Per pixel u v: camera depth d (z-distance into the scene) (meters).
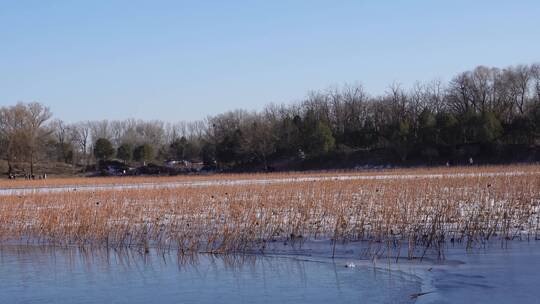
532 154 68.25
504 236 18.11
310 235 19.47
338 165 78.69
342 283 13.96
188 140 117.94
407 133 77.12
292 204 24.61
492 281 13.24
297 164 82.44
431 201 22.59
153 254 18.56
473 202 22.55
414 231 18.12
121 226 21.47
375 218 20.30
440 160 72.56
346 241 18.53
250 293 13.45
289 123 89.81
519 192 25.30
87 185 51.41
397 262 15.70
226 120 108.44
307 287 13.76
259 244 18.81
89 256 18.69
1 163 96.19
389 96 94.88
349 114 98.50
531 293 12.20
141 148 102.06
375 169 69.56
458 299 12.02
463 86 92.06
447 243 17.61
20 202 29.27
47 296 13.88
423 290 12.91
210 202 26.67
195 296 13.41
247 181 45.81
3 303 13.36
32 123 95.88
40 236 21.97
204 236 20.27
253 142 88.25
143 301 13.17
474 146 72.44
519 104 90.44
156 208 26.08
